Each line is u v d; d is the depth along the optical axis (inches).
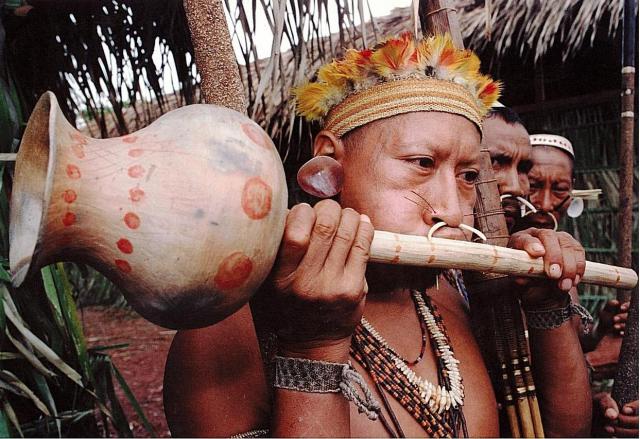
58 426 58.6
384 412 35.5
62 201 22.6
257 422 33.2
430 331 40.6
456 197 34.3
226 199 23.1
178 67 70.4
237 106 32.2
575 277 38.4
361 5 45.3
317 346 28.3
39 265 23.0
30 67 67.2
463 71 36.6
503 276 43.8
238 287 24.1
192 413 32.7
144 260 23.2
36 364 54.5
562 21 116.6
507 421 45.3
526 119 159.9
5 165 53.2
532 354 45.0
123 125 74.2
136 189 23.0
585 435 45.2
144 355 253.1
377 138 34.8
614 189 150.3
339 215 26.4
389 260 29.6
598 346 69.5
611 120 148.9
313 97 38.1
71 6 63.4
